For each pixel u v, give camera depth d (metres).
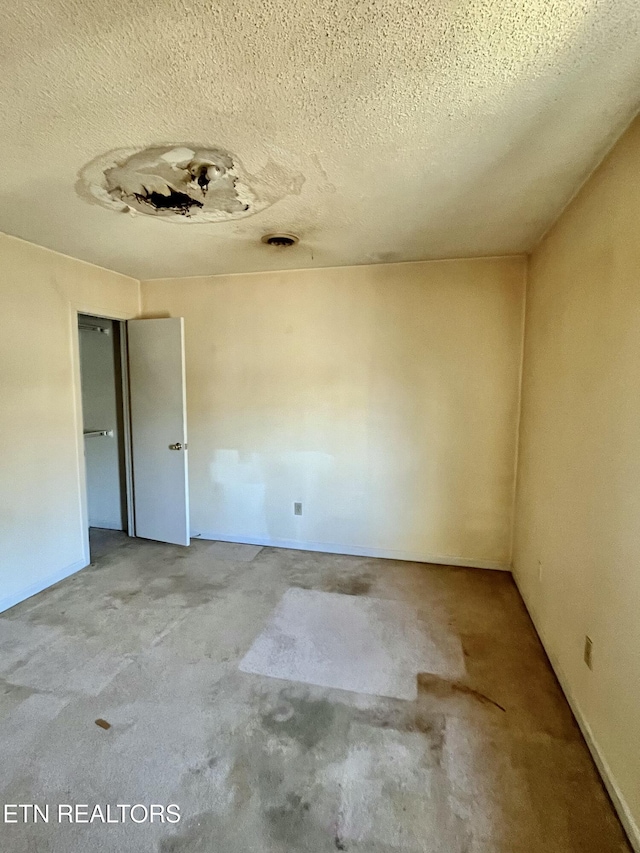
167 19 1.03
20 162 1.74
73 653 2.30
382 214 2.30
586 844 1.36
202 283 3.77
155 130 1.51
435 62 1.18
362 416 3.51
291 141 1.59
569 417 2.04
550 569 2.29
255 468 3.81
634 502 1.40
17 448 2.79
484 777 1.59
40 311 2.93
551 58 1.16
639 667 1.35
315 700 1.97
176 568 3.38
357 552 3.64
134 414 3.92
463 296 3.22
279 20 1.04
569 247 2.11
